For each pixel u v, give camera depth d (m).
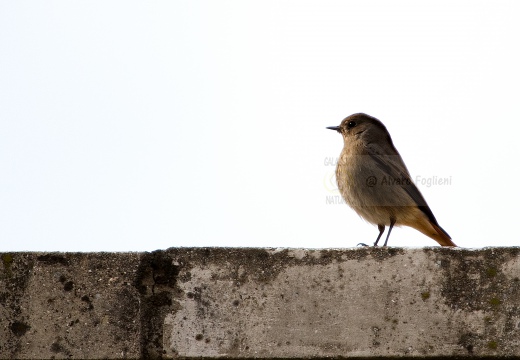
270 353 7.16
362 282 7.30
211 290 7.30
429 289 7.29
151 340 7.21
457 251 7.38
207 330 7.22
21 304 7.23
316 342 7.18
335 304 7.26
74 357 7.15
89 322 7.22
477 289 7.30
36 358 7.14
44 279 7.29
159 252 7.39
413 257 7.36
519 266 7.34
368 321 7.22
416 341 7.19
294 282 7.31
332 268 7.34
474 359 7.18
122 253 7.39
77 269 7.32
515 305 7.27
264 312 7.25
